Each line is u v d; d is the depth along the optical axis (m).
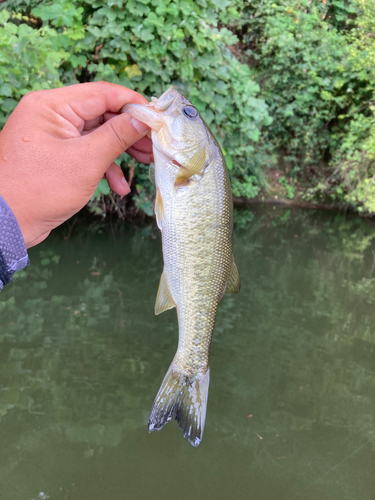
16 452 0.47
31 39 0.74
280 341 0.71
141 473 0.46
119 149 0.25
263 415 0.55
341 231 1.48
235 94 1.11
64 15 0.82
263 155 1.67
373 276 1.06
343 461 0.50
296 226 1.48
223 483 0.46
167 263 0.29
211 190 0.29
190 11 0.90
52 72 0.76
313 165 1.79
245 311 0.80
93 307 0.77
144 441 0.50
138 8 0.87
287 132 1.75
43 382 0.57
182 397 0.30
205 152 0.28
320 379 0.63
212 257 0.30
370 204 1.54
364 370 0.66
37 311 0.74
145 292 0.85
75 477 0.45
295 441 0.52
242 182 1.67
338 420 0.56
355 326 0.78
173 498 0.43
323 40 1.64
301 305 0.85
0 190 0.22
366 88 1.59
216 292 0.31
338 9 1.75
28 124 0.24
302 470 0.48
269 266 1.06
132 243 1.11
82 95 0.25
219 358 0.65
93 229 1.17
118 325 0.72
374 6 1.66
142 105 0.26
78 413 0.53
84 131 0.29
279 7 1.66
